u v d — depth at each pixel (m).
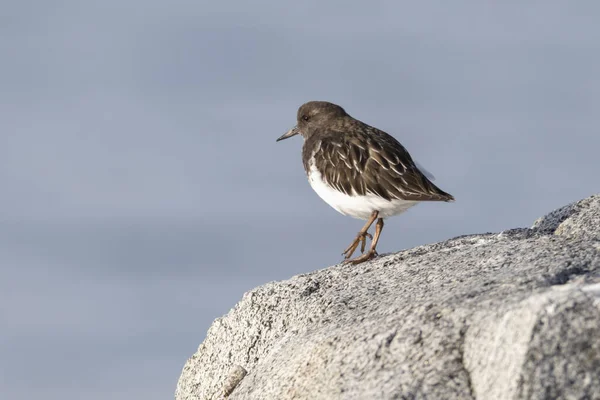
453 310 8.00
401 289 9.54
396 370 7.72
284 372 8.89
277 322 10.57
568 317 6.89
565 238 9.91
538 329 6.88
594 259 8.69
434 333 7.86
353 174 12.64
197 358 11.39
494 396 6.94
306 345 8.98
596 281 7.95
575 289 7.22
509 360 6.96
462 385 7.30
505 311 7.43
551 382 6.69
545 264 8.75
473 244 10.90
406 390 7.40
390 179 12.43
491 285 8.45
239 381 10.28
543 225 11.33
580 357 6.75
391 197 12.42
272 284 11.07
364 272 10.73
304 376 8.58
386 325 8.33
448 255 10.21
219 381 10.87
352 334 8.54
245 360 10.70
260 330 10.70
